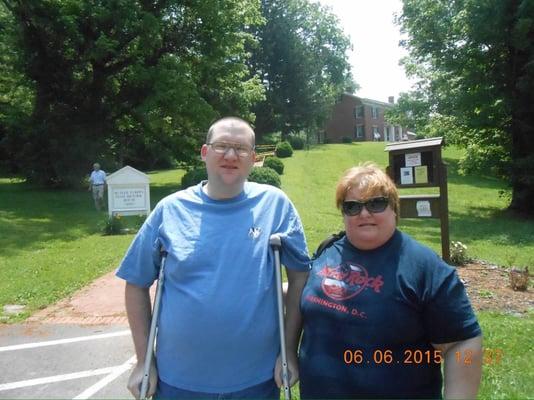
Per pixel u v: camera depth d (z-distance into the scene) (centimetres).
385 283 202
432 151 805
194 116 2173
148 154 3666
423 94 2080
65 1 2003
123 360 456
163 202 239
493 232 1356
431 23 1852
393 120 2203
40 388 401
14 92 2462
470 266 869
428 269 199
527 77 1568
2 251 997
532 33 1595
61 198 1975
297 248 234
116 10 2006
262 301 219
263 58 4947
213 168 229
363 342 200
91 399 381
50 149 2194
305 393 217
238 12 2317
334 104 6081
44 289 711
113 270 849
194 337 213
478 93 1736
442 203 813
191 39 2352
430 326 197
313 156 3612
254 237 225
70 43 2089
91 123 2277
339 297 209
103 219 1455
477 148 1911
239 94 2502
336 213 1539
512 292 693
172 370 221
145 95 2212
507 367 403
